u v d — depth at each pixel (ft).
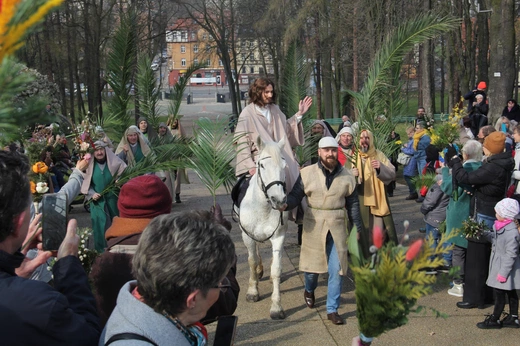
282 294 22.36
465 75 73.51
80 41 91.81
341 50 87.86
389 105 25.30
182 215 6.26
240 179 21.33
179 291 5.80
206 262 5.84
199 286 5.84
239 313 20.58
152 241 5.92
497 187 19.33
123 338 5.64
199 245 5.87
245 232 20.30
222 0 124.67
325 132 29.25
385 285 5.78
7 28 4.29
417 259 5.92
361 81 88.89
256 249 21.56
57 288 6.84
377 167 21.72
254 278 21.59
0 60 4.40
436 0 67.97
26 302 5.79
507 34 50.24
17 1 4.29
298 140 22.94
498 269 18.08
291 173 20.48
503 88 50.75
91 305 6.84
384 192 22.26
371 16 69.72
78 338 6.00
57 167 35.22
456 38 72.38
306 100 23.08
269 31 105.81
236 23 123.95
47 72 83.56
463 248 21.26
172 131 41.37
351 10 75.36
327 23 80.69
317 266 19.39
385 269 5.76
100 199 23.40
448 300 21.22
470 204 20.29
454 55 73.15
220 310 9.59
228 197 44.19
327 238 19.44
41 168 15.37
